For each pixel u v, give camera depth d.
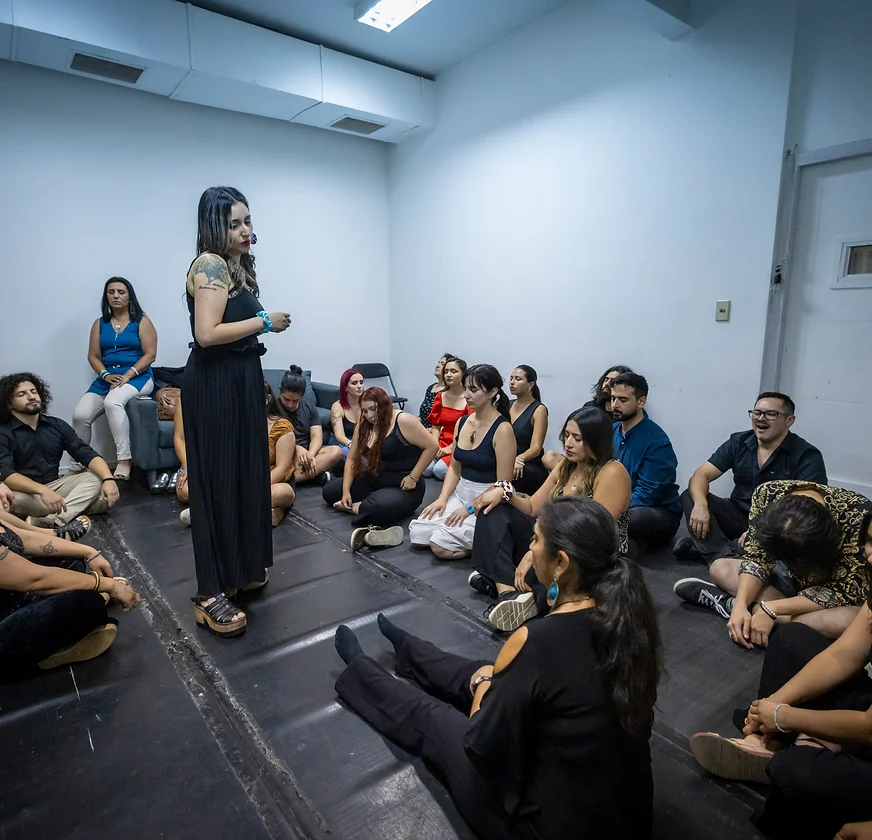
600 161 3.77
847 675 1.25
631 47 3.50
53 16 3.25
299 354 5.30
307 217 5.17
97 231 4.13
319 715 1.63
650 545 2.87
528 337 4.44
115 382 3.88
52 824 1.27
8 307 3.86
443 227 5.06
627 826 1.03
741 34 3.01
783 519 1.66
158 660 1.90
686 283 3.40
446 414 4.02
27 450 2.93
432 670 1.61
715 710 1.66
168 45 3.64
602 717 0.97
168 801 1.34
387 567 2.61
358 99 4.51
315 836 1.24
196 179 4.52
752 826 1.27
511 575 2.23
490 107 4.46
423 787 1.37
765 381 3.15
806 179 2.94
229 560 2.09
